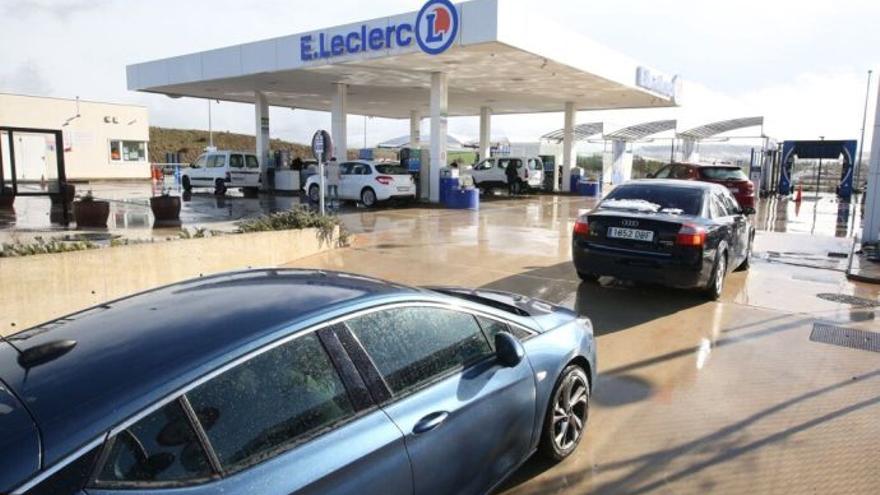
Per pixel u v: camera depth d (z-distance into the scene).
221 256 8.14
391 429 2.38
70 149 33.53
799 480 3.48
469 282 8.38
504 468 3.07
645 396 4.61
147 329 2.29
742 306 7.22
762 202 24.86
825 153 27.78
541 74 19.81
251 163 24.22
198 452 1.91
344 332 2.47
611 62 20.25
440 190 19.83
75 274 6.20
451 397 2.72
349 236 11.46
